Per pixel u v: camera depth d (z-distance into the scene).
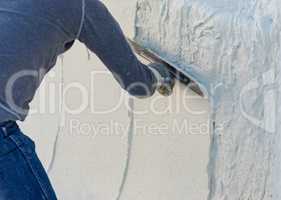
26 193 1.66
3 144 1.63
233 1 1.97
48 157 2.71
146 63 2.27
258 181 1.88
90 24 1.64
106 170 2.47
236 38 1.89
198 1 2.03
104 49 1.71
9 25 1.53
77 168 2.58
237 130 1.92
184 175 2.19
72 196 2.62
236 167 1.95
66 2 1.56
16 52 1.54
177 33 2.11
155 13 2.19
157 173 2.28
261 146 1.85
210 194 2.04
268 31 1.78
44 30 1.55
